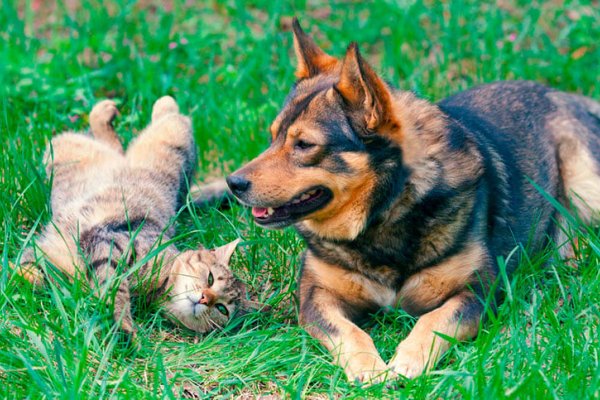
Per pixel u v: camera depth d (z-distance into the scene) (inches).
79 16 452.1
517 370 211.9
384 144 228.7
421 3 451.8
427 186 235.3
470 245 242.2
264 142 357.7
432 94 400.2
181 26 460.8
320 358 226.1
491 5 472.4
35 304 235.1
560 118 301.6
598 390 197.2
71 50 409.1
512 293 241.6
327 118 228.8
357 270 245.3
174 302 250.2
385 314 251.6
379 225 237.5
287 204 235.0
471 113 283.7
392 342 239.3
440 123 246.1
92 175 300.7
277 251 286.7
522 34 429.7
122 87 398.3
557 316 239.8
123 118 370.3
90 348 218.8
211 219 303.7
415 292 247.1
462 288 244.1
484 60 423.5
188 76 409.4
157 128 322.3
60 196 292.4
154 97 381.1
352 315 255.1
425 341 223.0
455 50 429.1
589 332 225.8
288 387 207.5
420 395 203.9
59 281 231.9
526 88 309.0
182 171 319.9
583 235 274.5
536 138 289.4
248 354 229.5
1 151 310.7
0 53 402.6
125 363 219.5
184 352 229.0
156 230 273.9
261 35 444.8
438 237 239.3
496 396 196.2
